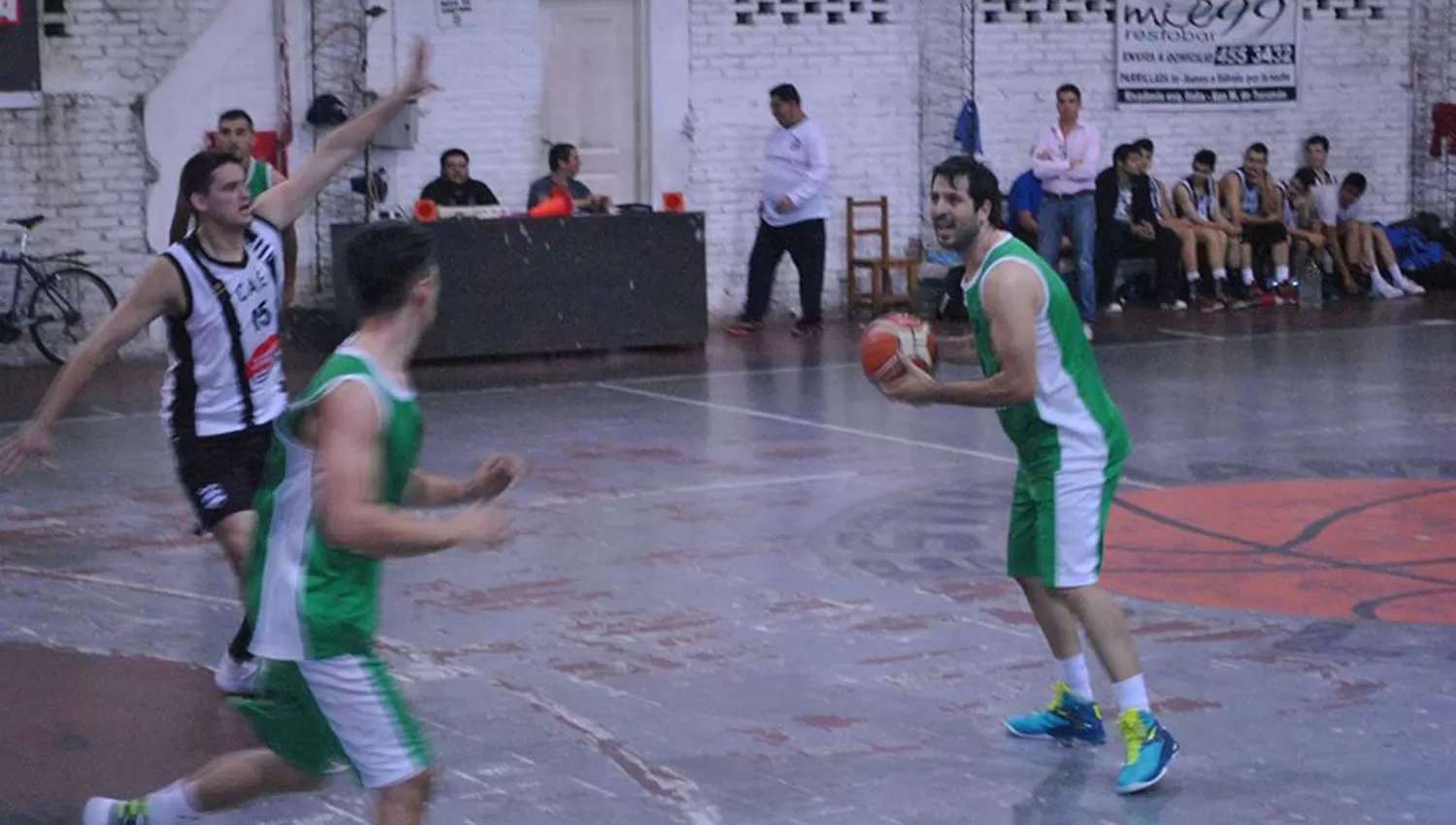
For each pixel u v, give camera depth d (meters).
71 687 9.10
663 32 23.50
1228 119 26.48
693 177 23.91
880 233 24.14
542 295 20.59
